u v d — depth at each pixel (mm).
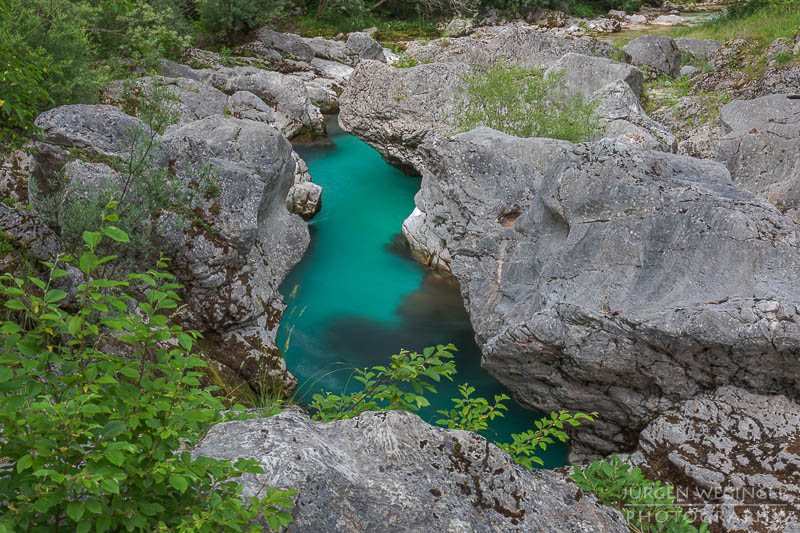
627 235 5504
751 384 4871
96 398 2154
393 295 8109
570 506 3318
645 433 5027
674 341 4785
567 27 29672
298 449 2971
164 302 2330
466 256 7355
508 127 9656
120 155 6320
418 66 11234
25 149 6363
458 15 28812
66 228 5598
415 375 3836
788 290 4715
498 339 5578
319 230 9727
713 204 5336
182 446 2979
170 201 6125
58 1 9586
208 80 13273
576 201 5906
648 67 15133
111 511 2014
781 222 5156
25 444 1965
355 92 11711
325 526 2746
